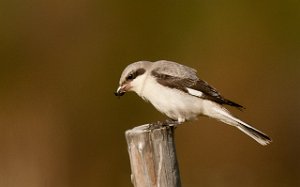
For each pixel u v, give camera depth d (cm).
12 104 1644
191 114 916
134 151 713
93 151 1634
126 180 1612
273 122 1666
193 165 1570
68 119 1652
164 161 709
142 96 941
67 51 1691
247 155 1569
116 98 1650
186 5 1689
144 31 1689
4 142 1593
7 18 1712
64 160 1612
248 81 1650
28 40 1694
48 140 1622
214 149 1566
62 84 1673
